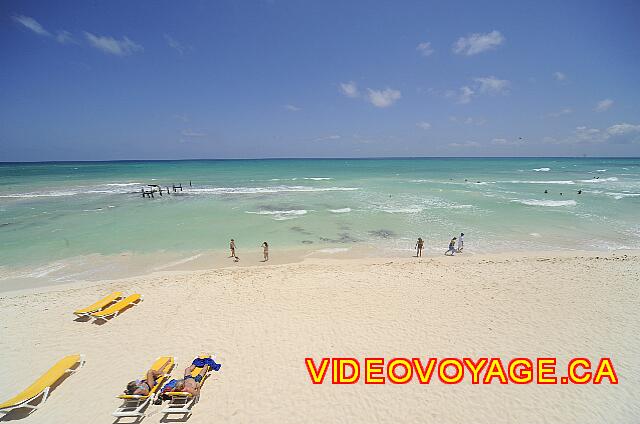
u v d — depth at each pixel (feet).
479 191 134.92
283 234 69.21
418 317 31.99
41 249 59.00
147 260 53.83
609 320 31.12
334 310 33.76
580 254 56.13
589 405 21.20
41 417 20.79
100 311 32.99
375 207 98.17
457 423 19.93
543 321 31.04
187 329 30.60
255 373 24.39
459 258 54.24
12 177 208.23
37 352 27.45
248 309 34.35
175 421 20.40
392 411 20.86
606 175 222.28
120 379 24.07
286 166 385.91
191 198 116.57
